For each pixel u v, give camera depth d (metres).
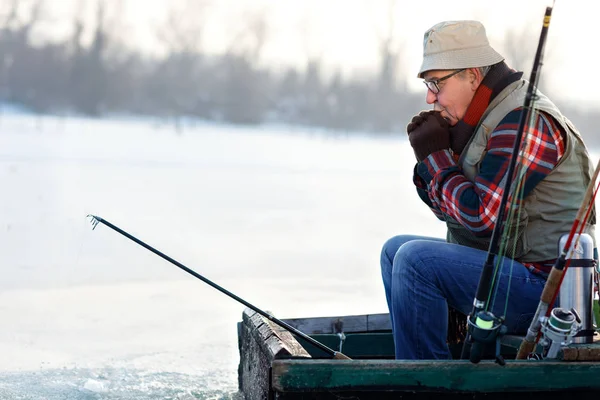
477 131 6.85
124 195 25.83
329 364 5.87
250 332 7.52
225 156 46.22
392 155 56.22
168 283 13.84
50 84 114.94
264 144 64.19
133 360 9.48
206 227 20.20
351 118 124.19
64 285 13.37
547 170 6.52
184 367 9.30
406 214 24.39
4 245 16.52
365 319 8.27
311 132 104.94
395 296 6.81
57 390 8.38
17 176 29.36
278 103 125.50
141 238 18.08
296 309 11.98
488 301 6.19
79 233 18.30
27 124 70.75
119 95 119.19
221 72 126.31
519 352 6.20
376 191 31.20
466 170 6.91
